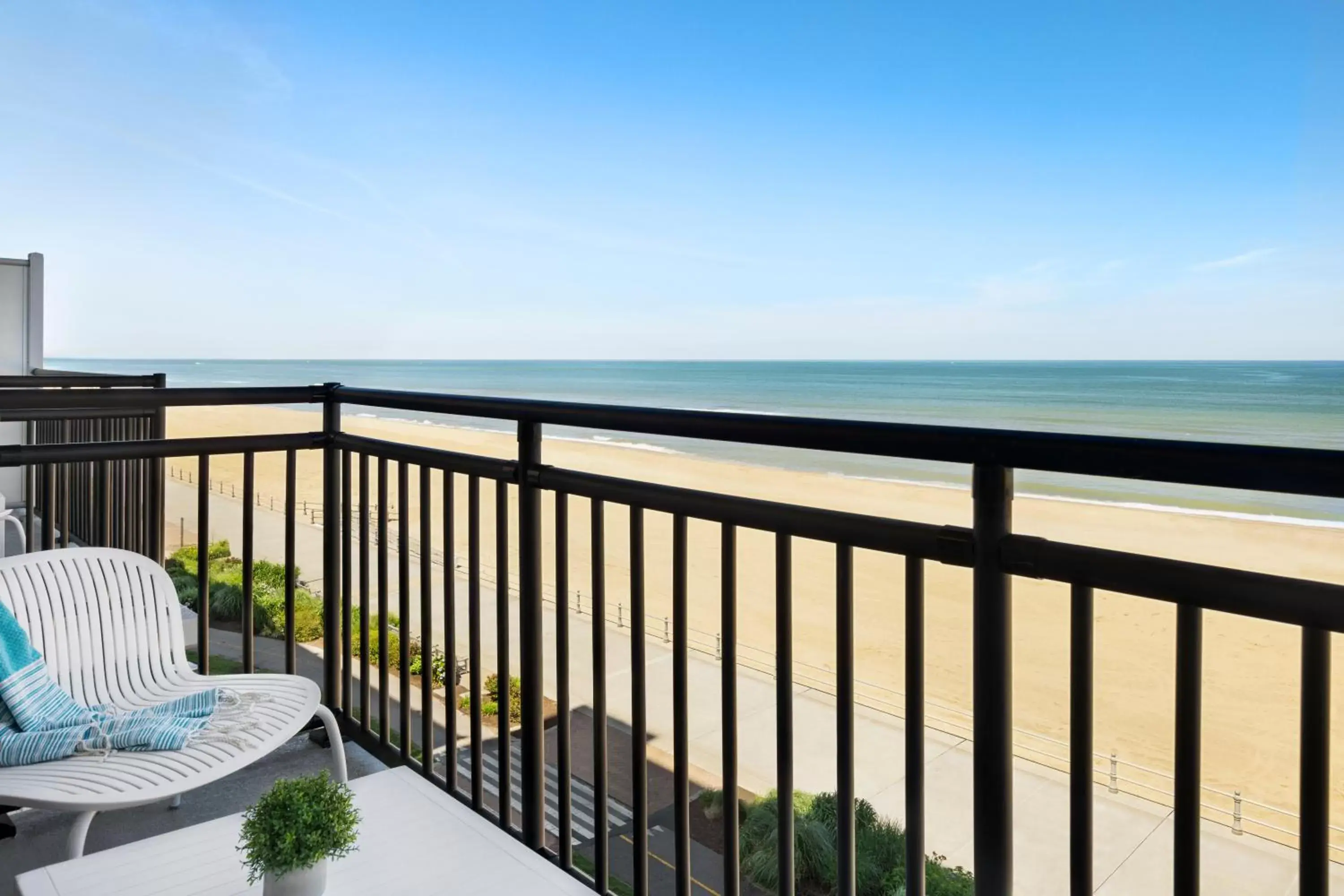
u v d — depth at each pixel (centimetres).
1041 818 868
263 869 112
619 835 781
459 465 194
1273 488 81
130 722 164
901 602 1555
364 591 231
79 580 194
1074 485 2420
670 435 142
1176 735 92
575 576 1697
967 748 1031
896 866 734
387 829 139
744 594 1603
